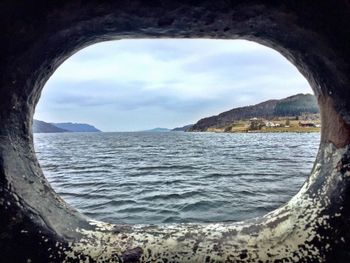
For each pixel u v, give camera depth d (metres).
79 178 23.78
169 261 1.21
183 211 13.00
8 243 1.17
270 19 1.24
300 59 1.41
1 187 1.19
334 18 1.13
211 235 1.31
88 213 12.99
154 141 103.81
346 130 1.25
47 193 1.37
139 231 1.34
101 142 100.56
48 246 1.20
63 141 112.25
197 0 1.15
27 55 1.23
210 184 19.81
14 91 1.24
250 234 1.30
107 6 1.17
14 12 1.09
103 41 1.46
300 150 54.03
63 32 1.25
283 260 1.19
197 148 63.78
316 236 1.21
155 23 1.28
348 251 1.16
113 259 1.21
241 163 33.84
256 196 15.59
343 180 1.23
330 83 1.30
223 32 1.37
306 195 1.34
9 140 1.25
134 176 24.75
